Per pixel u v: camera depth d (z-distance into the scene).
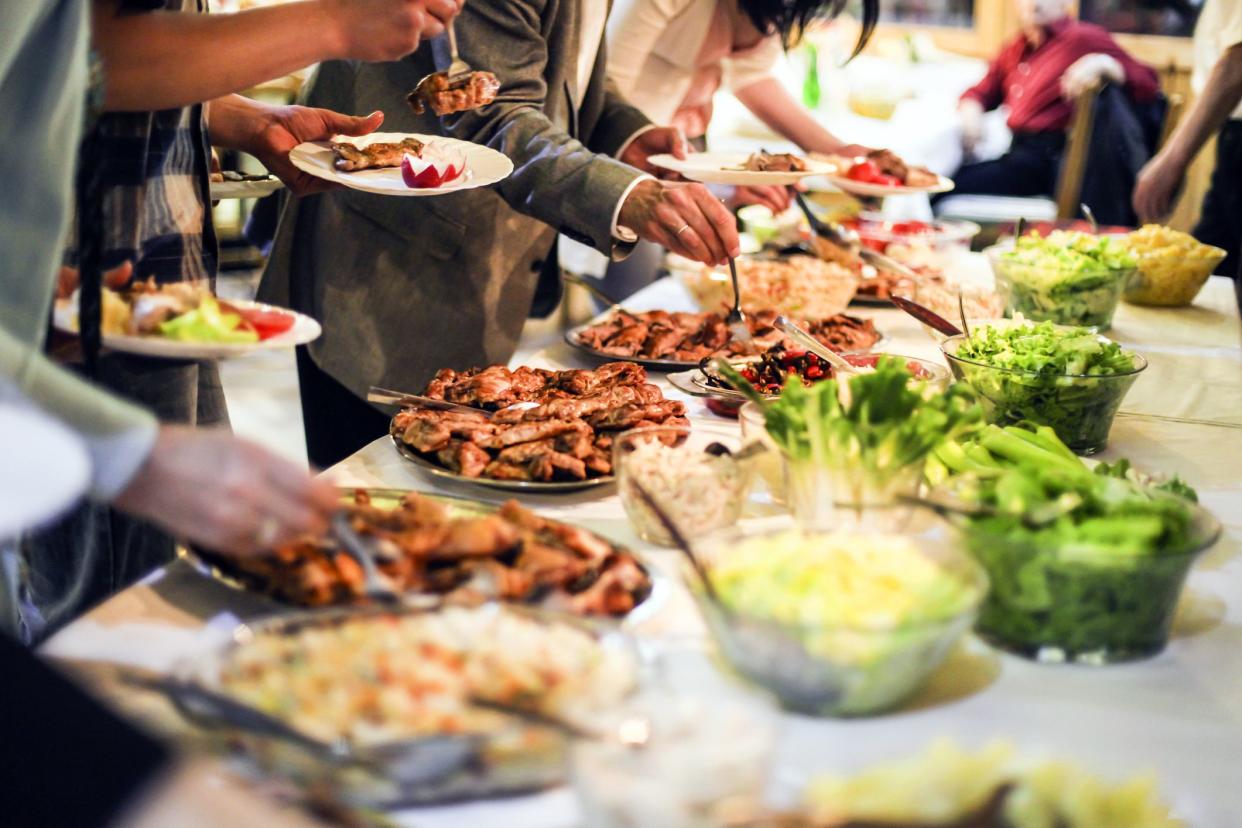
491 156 1.94
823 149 3.21
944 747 0.84
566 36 2.19
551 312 2.54
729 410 1.78
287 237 2.26
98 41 1.41
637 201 1.91
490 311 2.29
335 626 0.95
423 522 1.16
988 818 0.80
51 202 1.14
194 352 1.23
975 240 3.97
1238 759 0.97
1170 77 5.66
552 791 0.87
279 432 3.95
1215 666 1.11
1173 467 1.66
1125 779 0.92
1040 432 1.45
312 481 0.99
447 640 0.93
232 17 1.50
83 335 1.23
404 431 1.55
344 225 2.19
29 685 0.76
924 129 5.37
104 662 1.04
